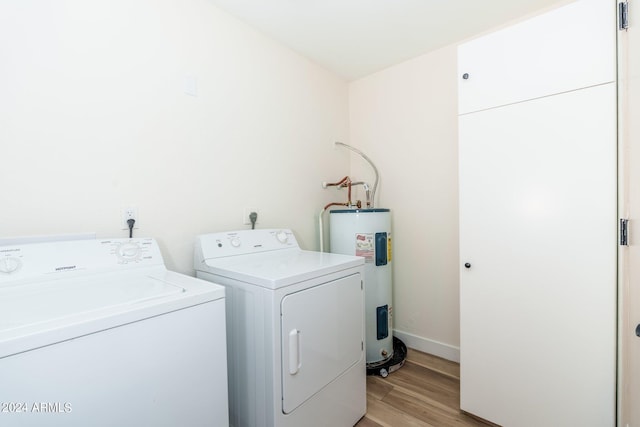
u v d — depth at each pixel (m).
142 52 1.38
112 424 0.73
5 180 1.04
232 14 1.75
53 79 1.14
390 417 1.58
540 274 1.32
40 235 1.10
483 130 1.47
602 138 1.17
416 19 1.83
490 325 1.46
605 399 1.18
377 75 2.52
